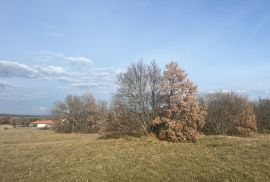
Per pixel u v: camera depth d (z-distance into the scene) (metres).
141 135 45.69
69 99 103.50
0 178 20.20
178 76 43.38
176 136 40.22
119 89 47.59
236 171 19.78
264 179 17.83
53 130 107.94
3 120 167.88
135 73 46.62
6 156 31.16
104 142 41.41
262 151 27.23
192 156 25.89
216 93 65.06
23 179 19.67
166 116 42.69
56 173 21.08
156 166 22.12
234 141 36.41
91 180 18.73
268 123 70.94
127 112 46.94
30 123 164.75
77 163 24.78
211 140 39.91
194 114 40.91
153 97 45.41
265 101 73.62
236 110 60.66
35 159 28.31
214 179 18.20
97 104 102.94
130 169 21.42
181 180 18.28
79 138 63.06
